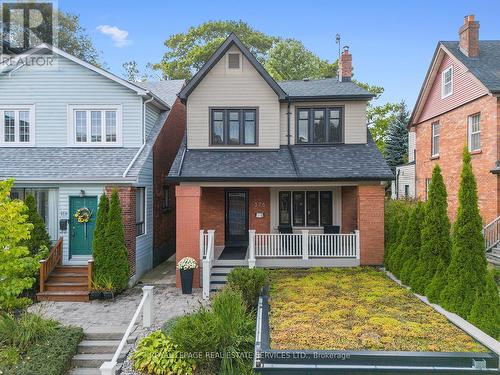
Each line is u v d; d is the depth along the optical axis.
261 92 14.85
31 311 9.88
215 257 13.75
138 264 13.49
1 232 7.77
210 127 14.80
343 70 17.25
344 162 13.80
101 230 11.37
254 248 12.98
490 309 7.71
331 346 6.63
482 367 6.11
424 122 21.61
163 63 39.62
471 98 16.31
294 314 8.38
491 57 17.28
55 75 14.41
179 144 19.45
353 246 13.41
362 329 7.39
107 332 8.48
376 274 12.10
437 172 10.07
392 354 6.23
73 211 12.76
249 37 40.28
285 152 14.69
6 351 7.23
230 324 7.45
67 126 14.38
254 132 14.92
